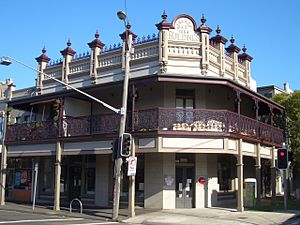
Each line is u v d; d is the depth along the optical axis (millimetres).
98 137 20734
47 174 27750
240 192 20078
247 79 26453
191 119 19500
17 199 28734
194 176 21938
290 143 29656
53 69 27547
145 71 22297
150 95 22531
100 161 24312
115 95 24016
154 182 21688
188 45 21891
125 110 18125
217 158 23297
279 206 23375
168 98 22109
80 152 21531
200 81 19484
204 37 22000
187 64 21734
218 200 22828
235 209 21031
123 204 22781
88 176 25125
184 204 21609
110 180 23844
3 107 32250
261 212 19859
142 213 19672
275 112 28172
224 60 23547
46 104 27453
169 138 18953
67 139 21938
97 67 24641
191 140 19125
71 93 22516
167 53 21625
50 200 26922
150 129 19094
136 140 19406
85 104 25016
